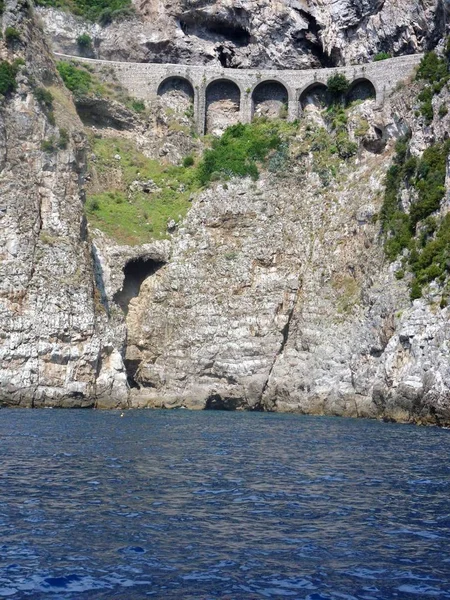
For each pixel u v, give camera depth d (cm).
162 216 8494
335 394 7169
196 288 8038
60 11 9669
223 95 9462
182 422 5694
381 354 6819
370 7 9025
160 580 1928
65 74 9019
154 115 9325
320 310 7750
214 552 2141
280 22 9494
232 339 7762
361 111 8662
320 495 2834
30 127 7212
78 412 6288
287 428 5425
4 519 2408
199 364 7744
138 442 4228
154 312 8000
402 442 4522
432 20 8500
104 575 1955
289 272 8012
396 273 6981
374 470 3391
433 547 2212
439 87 7625
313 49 9556
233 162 8688
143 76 9425
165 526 2375
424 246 6875
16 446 3897
